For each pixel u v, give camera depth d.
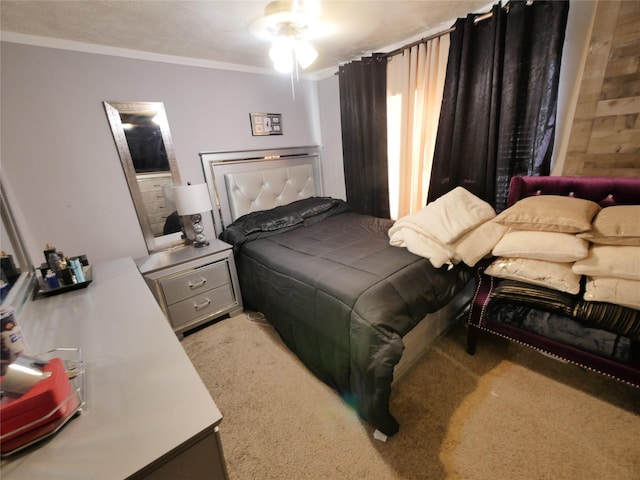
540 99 1.81
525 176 1.89
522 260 1.54
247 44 2.15
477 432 1.32
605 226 1.33
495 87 1.93
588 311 1.30
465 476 1.15
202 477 0.71
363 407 1.32
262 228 2.49
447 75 2.16
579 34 1.71
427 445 1.28
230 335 2.20
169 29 1.83
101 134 2.07
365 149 2.91
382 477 1.17
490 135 2.02
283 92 3.05
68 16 1.58
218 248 2.34
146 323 1.12
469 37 1.97
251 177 2.84
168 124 2.35
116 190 2.18
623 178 1.54
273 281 1.92
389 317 1.30
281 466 1.25
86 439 0.64
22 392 0.66
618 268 1.25
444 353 1.84
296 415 1.48
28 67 1.78
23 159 1.83
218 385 1.71
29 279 1.52
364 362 1.25
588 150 1.72
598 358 1.29
